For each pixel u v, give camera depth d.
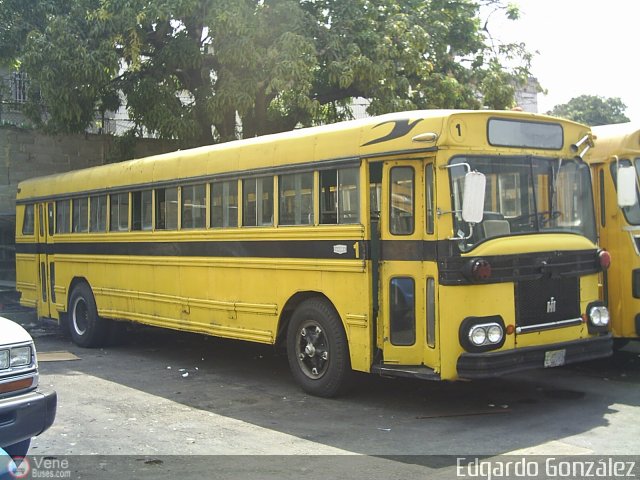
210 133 15.12
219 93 13.62
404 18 14.88
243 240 8.52
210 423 6.78
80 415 7.11
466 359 6.32
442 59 15.85
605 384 8.21
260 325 8.33
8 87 17.70
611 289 8.32
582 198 7.52
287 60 13.10
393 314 6.86
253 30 13.39
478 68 16.50
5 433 4.74
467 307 6.39
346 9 14.80
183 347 11.57
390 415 6.93
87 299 11.55
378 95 14.25
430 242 6.57
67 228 12.27
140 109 14.26
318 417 6.91
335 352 7.40
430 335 6.59
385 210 6.93
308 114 14.72
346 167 7.26
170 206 9.86
